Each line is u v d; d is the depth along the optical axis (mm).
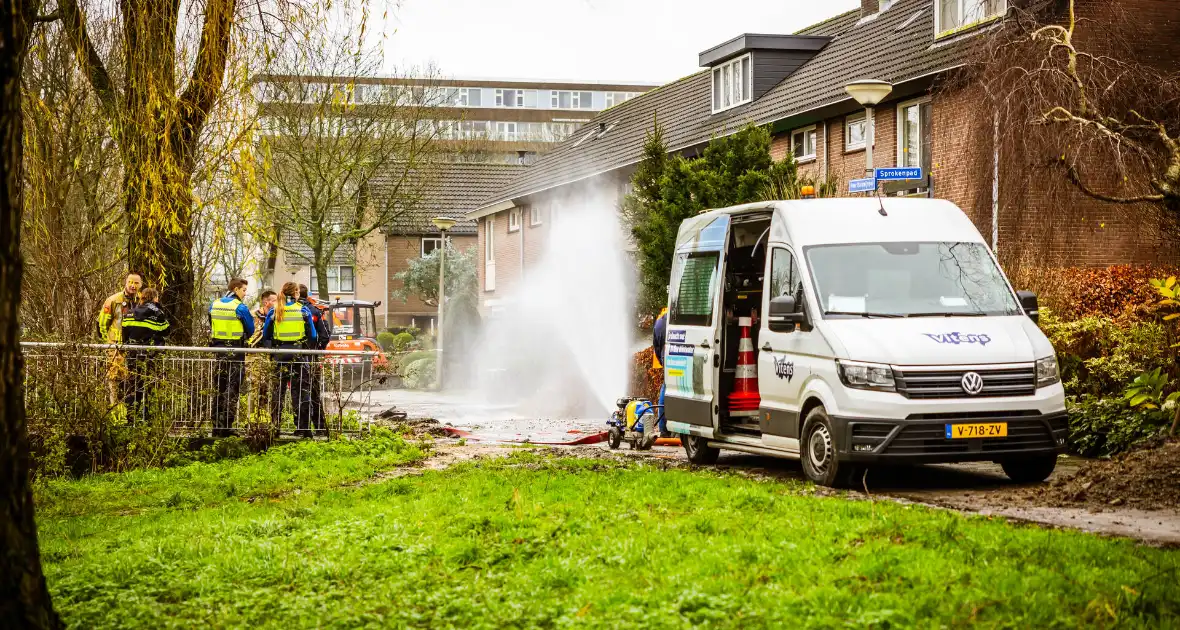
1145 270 16891
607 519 8492
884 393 10555
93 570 7629
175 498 11570
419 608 6160
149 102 14273
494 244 51625
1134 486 9484
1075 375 14797
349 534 8539
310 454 14641
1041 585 5953
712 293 13586
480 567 7199
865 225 12070
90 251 17828
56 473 13539
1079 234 17859
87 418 14008
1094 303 16203
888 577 6250
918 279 11609
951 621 5367
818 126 28859
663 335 16469
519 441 18109
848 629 5324
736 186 22625
